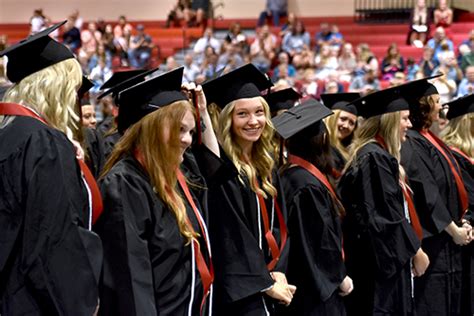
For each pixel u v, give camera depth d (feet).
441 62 41.04
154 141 8.91
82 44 55.31
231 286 10.33
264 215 10.78
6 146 8.16
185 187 9.48
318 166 12.32
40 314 8.08
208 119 10.61
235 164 10.62
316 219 11.87
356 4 60.34
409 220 14.01
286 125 12.19
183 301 8.87
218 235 10.46
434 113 15.15
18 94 8.45
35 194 7.95
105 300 8.59
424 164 14.71
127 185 8.71
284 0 59.06
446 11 52.06
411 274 13.78
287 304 10.85
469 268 15.70
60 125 8.38
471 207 15.66
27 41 8.57
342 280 11.95
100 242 8.33
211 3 60.70
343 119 16.35
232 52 48.29
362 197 13.23
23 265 7.97
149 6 65.10
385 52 53.67
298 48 51.65
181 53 57.47
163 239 8.77
